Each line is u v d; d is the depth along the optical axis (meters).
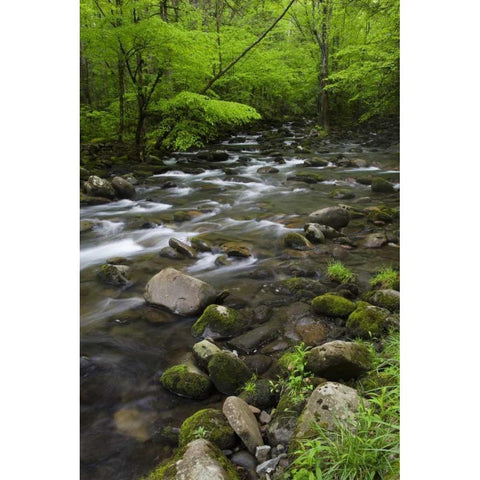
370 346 2.92
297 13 16.47
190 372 2.75
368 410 1.96
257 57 14.17
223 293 3.76
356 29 16.02
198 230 5.93
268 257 4.87
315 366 2.62
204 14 13.10
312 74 18.72
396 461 1.74
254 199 7.69
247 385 2.66
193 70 10.08
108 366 2.96
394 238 5.30
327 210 5.83
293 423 2.23
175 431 2.39
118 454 2.23
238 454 2.15
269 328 3.35
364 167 10.62
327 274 4.30
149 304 3.78
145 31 8.60
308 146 14.10
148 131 12.66
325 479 1.72
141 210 7.02
